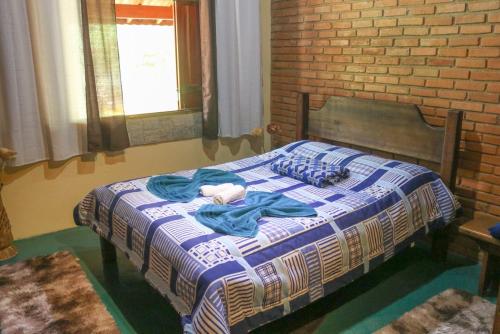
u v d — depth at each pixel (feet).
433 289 8.44
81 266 9.37
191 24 12.17
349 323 7.43
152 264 6.97
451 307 7.72
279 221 7.25
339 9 11.16
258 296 6.05
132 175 11.96
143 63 11.78
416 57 9.73
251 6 12.67
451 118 8.82
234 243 6.43
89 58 10.29
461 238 9.68
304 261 6.64
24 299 8.01
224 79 12.64
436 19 9.22
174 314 7.72
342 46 11.29
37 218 10.78
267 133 14.29
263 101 13.98
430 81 9.56
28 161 10.00
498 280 8.34
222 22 12.21
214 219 7.23
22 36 9.38
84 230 11.18
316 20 11.84
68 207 11.16
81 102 10.55
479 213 9.20
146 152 12.07
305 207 7.73
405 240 8.43
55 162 10.69
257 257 6.30
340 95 11.63
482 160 8.98
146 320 7.54
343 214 7.64
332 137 11.69
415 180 8.93
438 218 8.98
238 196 8.31
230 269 5.92
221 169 10.35
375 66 10.60
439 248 9.37
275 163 10.26
